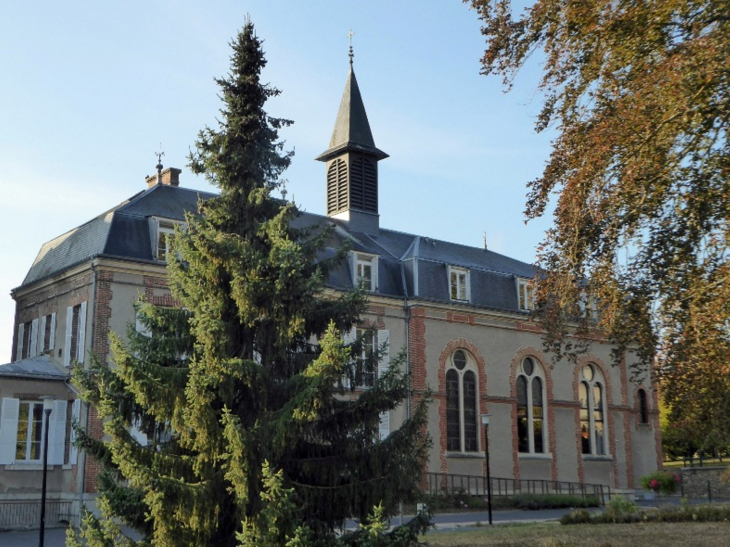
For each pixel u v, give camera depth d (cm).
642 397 4466
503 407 3738
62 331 2930
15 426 2641
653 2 1070
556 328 1284
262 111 1518
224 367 1251
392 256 3725
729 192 1021
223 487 1223
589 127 1176
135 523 1273
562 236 1189
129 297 2809
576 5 1133
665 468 4966
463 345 3647
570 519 2505
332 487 1290
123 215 2898
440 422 3472
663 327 1103
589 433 4106
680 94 1013
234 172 1469
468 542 1939
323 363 1237
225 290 1365
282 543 1138
